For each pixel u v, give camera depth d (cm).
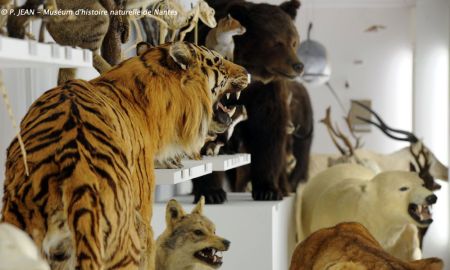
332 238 354
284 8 521
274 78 503
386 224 545
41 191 165
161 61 226
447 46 934
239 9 505
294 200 583
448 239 921
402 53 1000
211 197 445
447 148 938
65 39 235
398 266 315
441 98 938
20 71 262
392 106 1007
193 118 227
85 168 166
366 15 1002
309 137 700
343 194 560
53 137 170
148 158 211
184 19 327
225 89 258
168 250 320
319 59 775
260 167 491
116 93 213
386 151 1009
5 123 249
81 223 160
